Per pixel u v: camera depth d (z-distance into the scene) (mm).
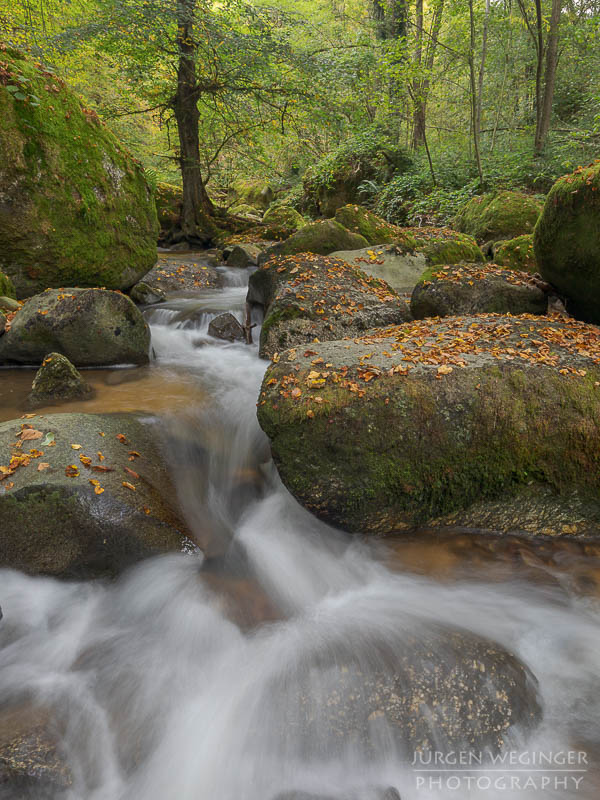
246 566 3359
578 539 3553
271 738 2262
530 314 5551
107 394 4910
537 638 2803
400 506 3521
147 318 7703
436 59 19750
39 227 6762
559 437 3496
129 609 3012
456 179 15359
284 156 23250
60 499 3031
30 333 5359
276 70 14156
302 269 6926
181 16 12352
